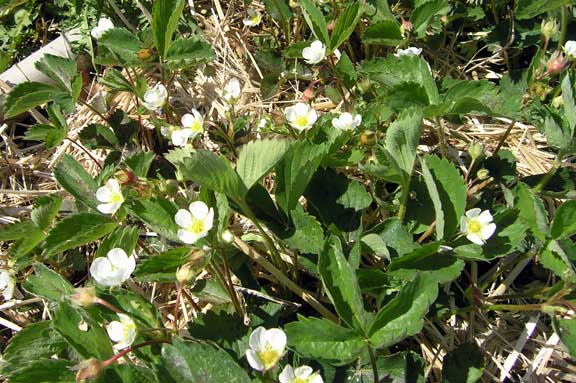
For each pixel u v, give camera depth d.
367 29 0.60
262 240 0.52
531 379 0.47
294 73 0.66
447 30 0.70
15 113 0.57
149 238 0.56
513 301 0.51
